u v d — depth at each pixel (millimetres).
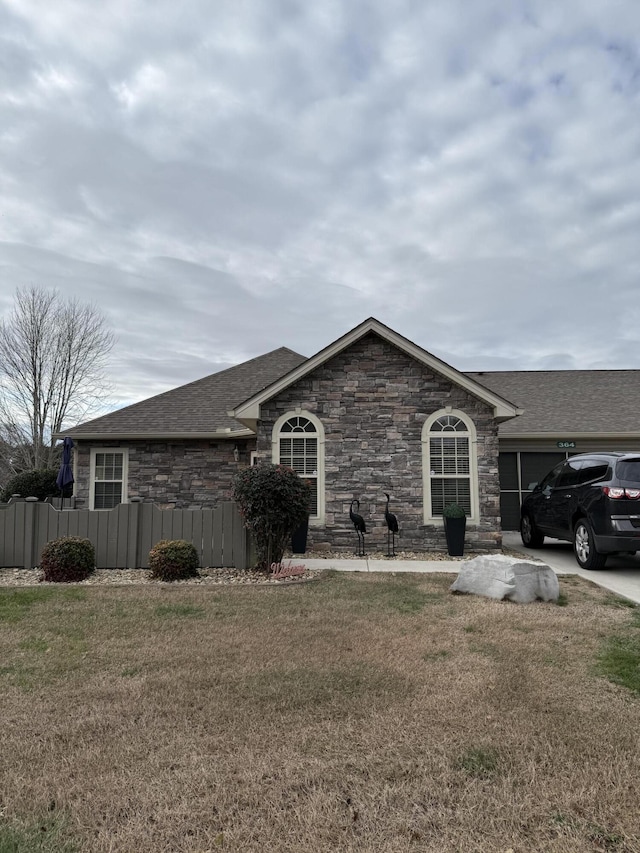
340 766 3369
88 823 2834
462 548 11758
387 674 4828
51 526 10438
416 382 12555
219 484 15422
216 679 4715
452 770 3336
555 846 2693
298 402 12594
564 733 3801
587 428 16172
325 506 12391
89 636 5992
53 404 30656
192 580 9219
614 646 5719
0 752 3520
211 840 2713
